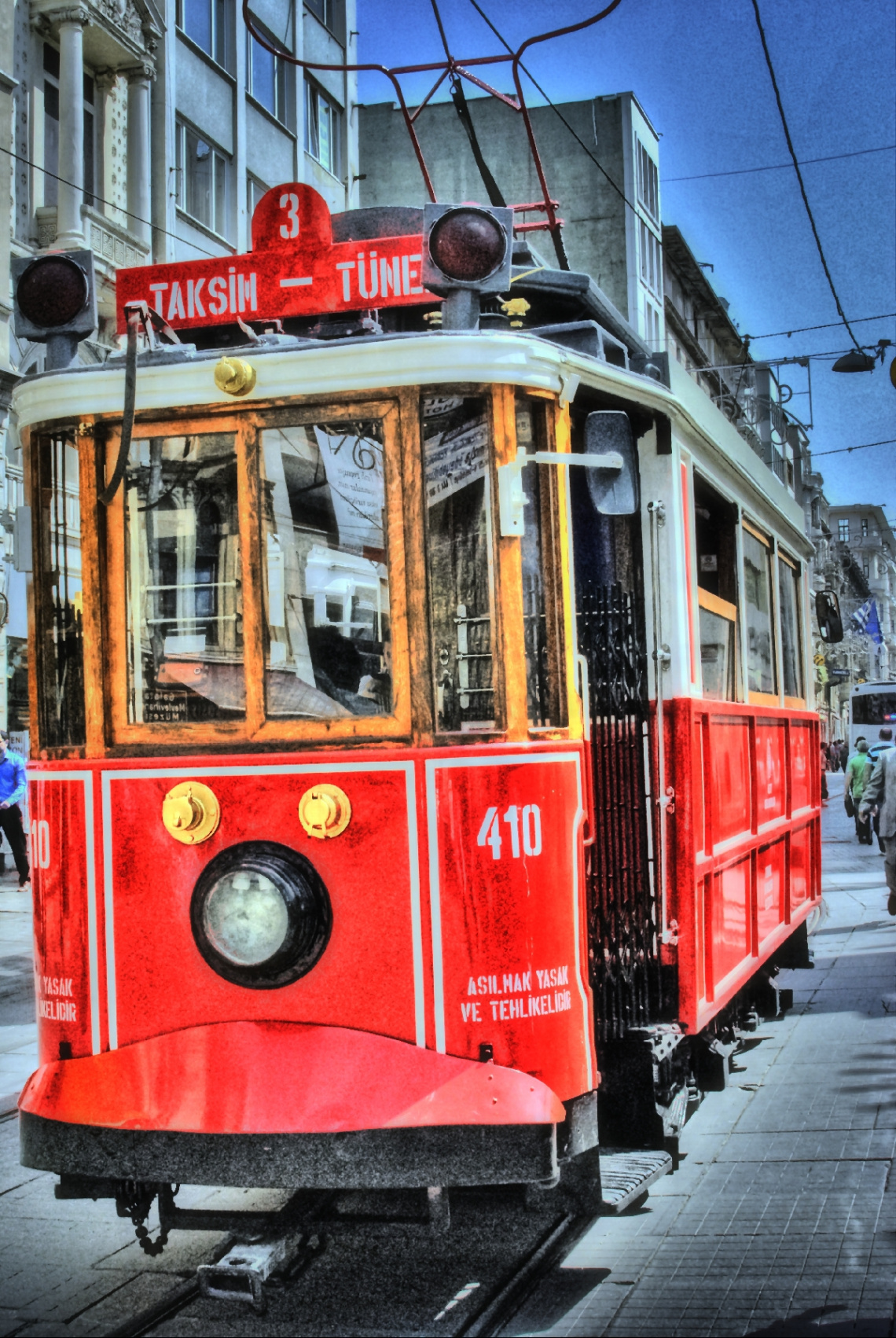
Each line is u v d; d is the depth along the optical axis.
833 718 64.50
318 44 27.39
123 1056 3.69
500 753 3.70
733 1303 3.70
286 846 3.69
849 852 18.36
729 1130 5.46
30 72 18.75
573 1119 3.75
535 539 3.95
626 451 4.02
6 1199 4.98
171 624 3.89
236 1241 3.60
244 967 3.58
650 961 4.77
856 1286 3.77
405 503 3.76
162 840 3.76
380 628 3.76
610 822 4.47
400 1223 3.62
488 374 3.79
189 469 3.89
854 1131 5.35
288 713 3.79
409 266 3.99
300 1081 3.51
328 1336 3.61
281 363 3.82
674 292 43.16
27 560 4.07
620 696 4.62
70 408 3.96
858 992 8.43
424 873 3.63
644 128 38.25
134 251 20.45
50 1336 3.66
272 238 4.12
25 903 13.30
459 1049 3.58
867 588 81.38
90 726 3.91
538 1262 4.02
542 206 5.62
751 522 6.89
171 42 21.58
